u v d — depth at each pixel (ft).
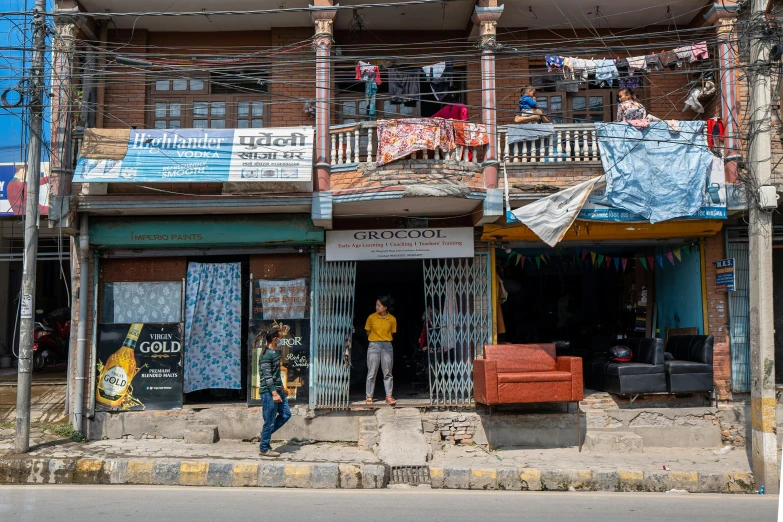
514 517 24.00
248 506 25.21
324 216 35.09
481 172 35.94
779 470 29.86
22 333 32.65
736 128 36.11
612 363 38.58
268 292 38.06
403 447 32.58
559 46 41.60
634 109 36.81
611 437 34.96
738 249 38.63
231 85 37.65
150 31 40.91
